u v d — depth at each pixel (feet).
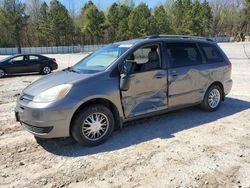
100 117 15.11
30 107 13.88
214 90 20.47
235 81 34.14
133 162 13.08
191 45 19.15
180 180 11.44
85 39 231.71
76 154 14.16
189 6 239.30
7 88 35.94
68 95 13.96
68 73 16.25
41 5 221.05
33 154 14.30
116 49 17.02
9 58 51.83
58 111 13.67
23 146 15.31
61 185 11.41
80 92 14.20
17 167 12.98
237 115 19.79
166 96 17.34
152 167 12.57
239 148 14.29
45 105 13.64
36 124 13.79
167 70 17.20
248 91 27.89
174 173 12.00
